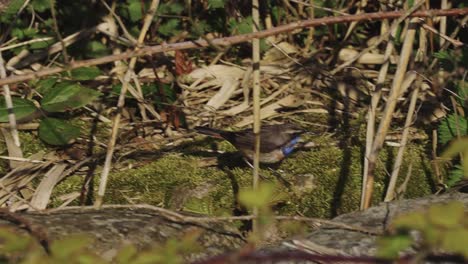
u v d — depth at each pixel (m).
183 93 9.45
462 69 8.45
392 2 9.23
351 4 9.97
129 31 9.70
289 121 9.38
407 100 9.30
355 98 9.59
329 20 6.46
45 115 8.81
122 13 9.75
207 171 8.52
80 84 9.24
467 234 3.81
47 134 8.55
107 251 6.27
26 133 8.72
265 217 4.86
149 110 9.12
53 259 3.88
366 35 10.31
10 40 9.40
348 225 6.37
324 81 9.80
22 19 9.55
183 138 8.98
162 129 9.09
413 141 8.89
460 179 7.91
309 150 8.84
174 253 4.01
